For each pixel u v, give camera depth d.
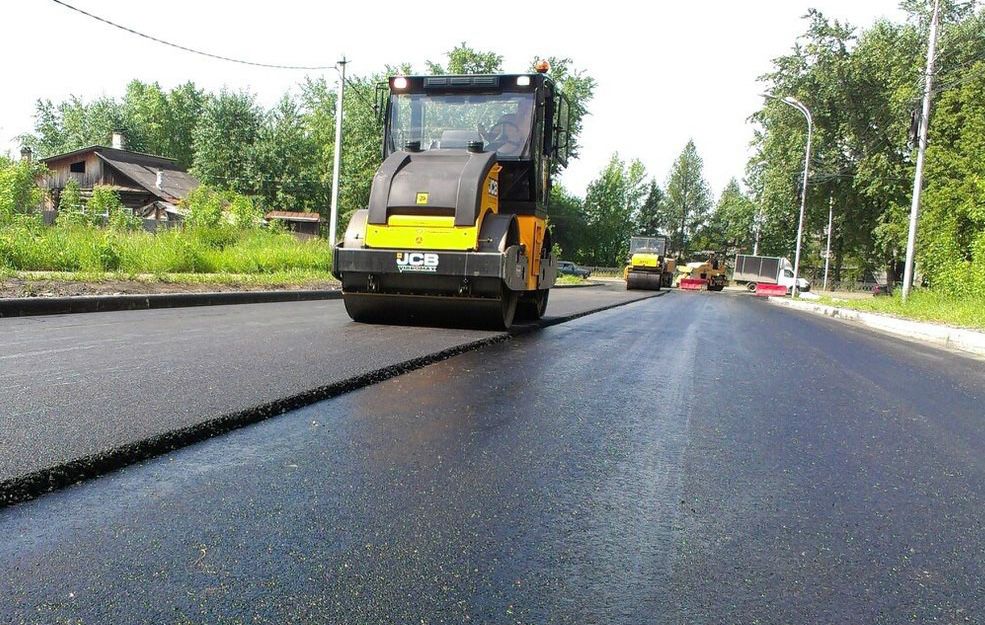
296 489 2.46
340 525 2.15
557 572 1.92
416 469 2.76
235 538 2.02
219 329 6.70
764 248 60.53
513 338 7.46
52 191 38.72
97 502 2.26
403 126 8.48
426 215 7.16
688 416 4.09
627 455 3.16
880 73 34.00
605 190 77.38
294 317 8.33
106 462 2.56
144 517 2.15
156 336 5.98
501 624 1.62
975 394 5.68
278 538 2.03
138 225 17.98
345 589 1.75
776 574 1.99
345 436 3.19
